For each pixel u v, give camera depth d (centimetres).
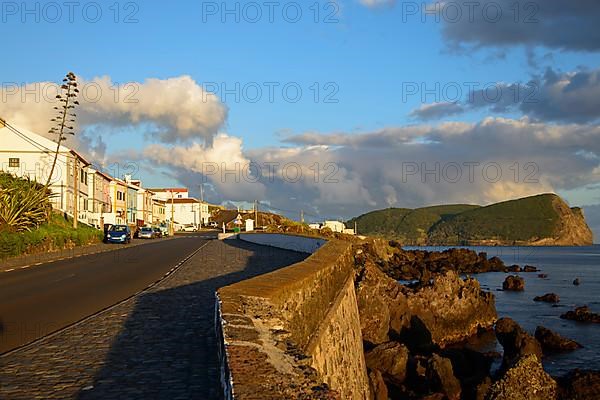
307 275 948
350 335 1417
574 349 2397
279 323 699
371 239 7288
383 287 2492
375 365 1817
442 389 1681
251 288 802
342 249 1617
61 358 788
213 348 828
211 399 596
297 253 2992
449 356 2053
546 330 2495
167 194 12875
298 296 870
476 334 2778
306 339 896
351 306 1566
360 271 2370
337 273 1337
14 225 3409
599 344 2545
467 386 1712
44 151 5916
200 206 12794
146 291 1545
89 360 774
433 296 2694
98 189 7425
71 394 625
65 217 5388
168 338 905
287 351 558
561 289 5009
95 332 971
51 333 975
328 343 1038
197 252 3459
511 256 11950
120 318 1108
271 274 960
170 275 2000
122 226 5053
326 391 446
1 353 823
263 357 518
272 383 451
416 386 1748
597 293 4678
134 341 889
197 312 1155
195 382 658
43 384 664
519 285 4941
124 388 641
